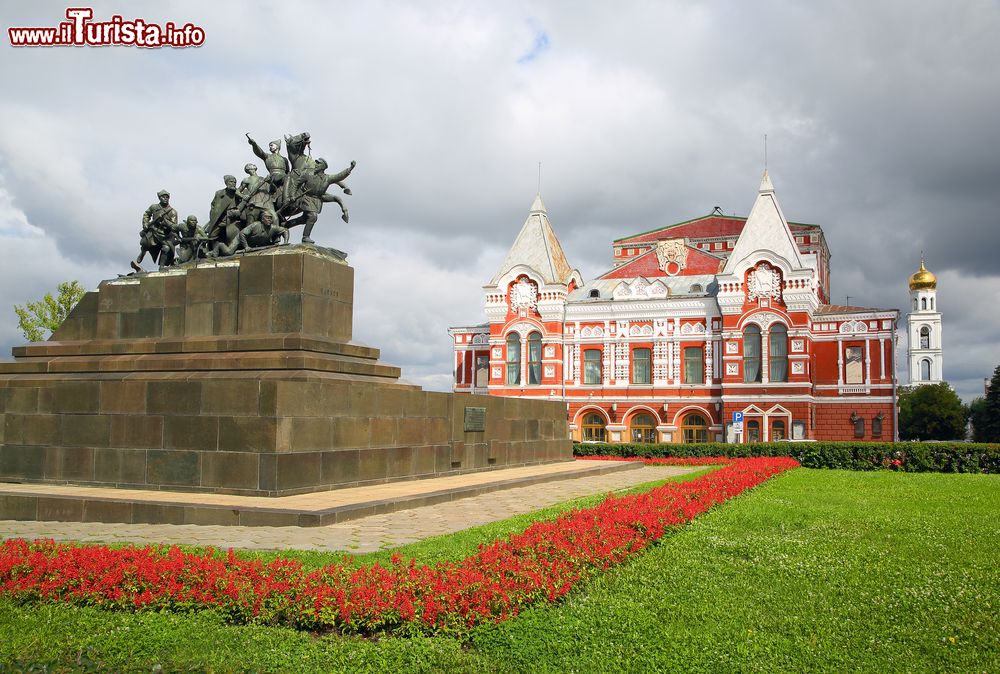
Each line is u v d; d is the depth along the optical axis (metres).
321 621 9.91
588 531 14.23
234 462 19.62
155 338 24.02
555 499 22.19
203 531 16.14
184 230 26.69
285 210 25.52
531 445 34.53
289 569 11.28
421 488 22.36
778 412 56.84
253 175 25.80
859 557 14.22
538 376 63.81
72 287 48.34
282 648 9.17
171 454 20.25
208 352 22.77
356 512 17.72
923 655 9.39
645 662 8.84
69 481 21.28
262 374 20.94
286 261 22.77
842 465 38.81
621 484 27.31
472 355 71.50
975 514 19.77
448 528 16.58
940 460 37.00
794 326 57.00
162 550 13.06
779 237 58.28
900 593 11.77
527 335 64.06
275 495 19.19
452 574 11.12
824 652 9.36
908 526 17.64
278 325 22.69
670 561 13.81
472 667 8.63
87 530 16.47
